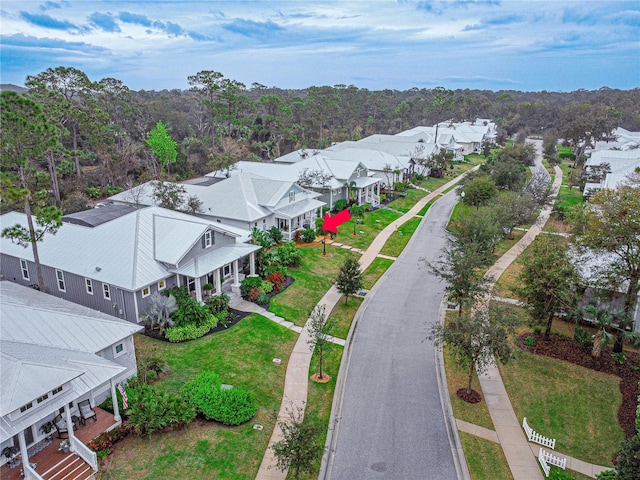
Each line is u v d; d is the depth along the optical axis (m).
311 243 46.12
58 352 19.58
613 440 21.23
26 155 28.61
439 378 25.66
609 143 97.06
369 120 144.88
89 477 17.55
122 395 21.03
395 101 186.75
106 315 24.34
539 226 53.88
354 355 27.72
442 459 19.84
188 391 22.08
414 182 75.44
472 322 23.09
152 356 24.73
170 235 31.64
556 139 118.19
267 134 96.50
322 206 52.59
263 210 44.97
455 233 40.81
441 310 33.78
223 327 29.41
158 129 69.62
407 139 90.94
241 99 95.88
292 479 18.27
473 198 56.56
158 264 30.17
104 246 30.73
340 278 33.44
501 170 66.19
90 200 58.50
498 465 19.61
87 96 71.62
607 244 27.08
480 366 23.11
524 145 97.44
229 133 92.94
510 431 21.72
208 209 44.47
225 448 19.58
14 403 15.99
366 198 62.66
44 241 32.75
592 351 27.62
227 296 31.36
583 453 20.45
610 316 27.38
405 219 56.75
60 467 17.81
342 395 23.95
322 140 109.81
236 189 45.66
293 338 29.20
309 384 24.69
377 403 23.39
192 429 20.55
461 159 102.19
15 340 19.55
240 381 24.25
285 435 18.34
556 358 27.55
